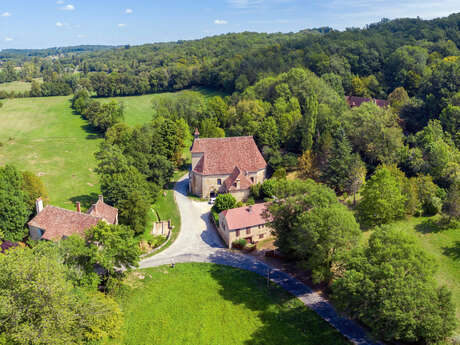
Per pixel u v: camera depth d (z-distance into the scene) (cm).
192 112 13912
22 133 13975
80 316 3894
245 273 5600
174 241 6669
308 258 5228
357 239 4691
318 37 19300
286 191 5369
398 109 11100
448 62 11212
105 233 4691
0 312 3116
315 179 8831
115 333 4247
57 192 8731
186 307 4819
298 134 9719
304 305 4775
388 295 3547
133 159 8425
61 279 3616
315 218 4616
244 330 4391
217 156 8638
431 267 3847
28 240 6116
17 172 6625
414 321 3369
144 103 19100
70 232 5753
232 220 6412
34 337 3206
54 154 11544
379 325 3641
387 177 6425
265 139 9731
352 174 7500
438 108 10038
